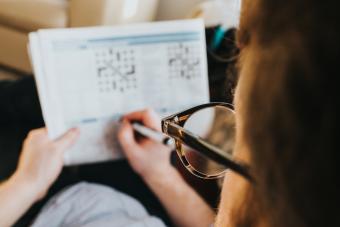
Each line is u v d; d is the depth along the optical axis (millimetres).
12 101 910
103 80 737
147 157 794
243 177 285
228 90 467
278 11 215
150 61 744
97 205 739
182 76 757
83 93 735
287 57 203
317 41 193
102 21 1056
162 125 467
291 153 204
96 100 744
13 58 1239
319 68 192
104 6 1041
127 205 765
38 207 821
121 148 793
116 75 740
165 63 747
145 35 729
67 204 745
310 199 202
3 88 925
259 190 246
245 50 261
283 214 223
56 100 728
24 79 937
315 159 197
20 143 905
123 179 878
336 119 191
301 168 202
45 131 751
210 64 787
